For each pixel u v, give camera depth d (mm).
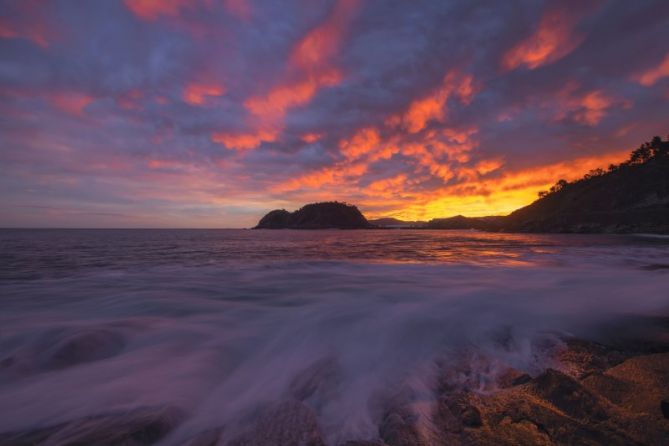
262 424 2770
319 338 5191
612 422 2543
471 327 5496
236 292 8969
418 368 4023
